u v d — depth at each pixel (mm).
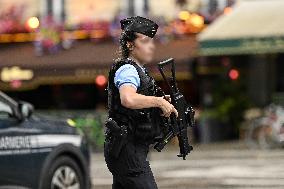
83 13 65312
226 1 61562
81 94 63375
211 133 56062
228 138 57094
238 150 49000
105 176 36875
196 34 60469
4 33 63562
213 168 38625
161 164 41719
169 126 15414
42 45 61469
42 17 65625
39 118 23906
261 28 54844
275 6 57500
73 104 63469
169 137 15398
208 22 60844
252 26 55281
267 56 60188
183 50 58312
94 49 61094
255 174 35375
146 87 15055
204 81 58969
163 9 63250
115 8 64750
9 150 22094
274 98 59844
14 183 22188
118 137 14977
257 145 49438
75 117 54812
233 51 54688
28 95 64438
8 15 64688
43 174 23125
